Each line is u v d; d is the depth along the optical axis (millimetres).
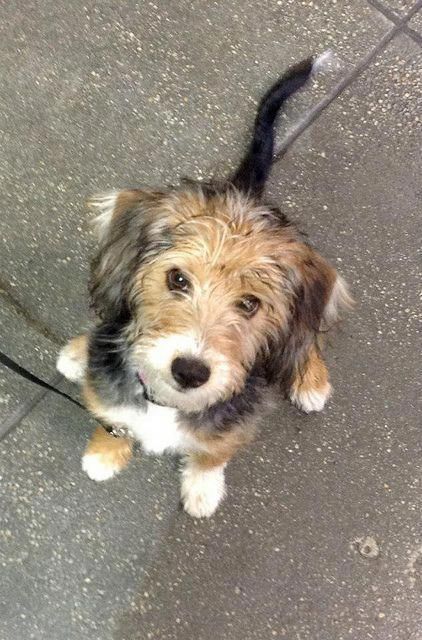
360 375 900
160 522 831
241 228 627
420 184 964
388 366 907
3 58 931
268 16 991
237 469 858
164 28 969
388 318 917
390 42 1002
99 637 792
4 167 896
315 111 965
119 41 958
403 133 976
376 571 853
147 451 824
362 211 943
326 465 874
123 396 710
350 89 979
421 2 1005
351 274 922
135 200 663
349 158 958
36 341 856
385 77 990
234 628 815
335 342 901
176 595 814
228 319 626
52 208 890
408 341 916
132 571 813
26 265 872
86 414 844
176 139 933
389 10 1007
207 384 619
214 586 823
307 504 860
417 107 986
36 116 917
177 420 717
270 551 841
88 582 804
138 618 803
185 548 828
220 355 620
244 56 973
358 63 990
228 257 619
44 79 932
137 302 653
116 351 702
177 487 842
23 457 822
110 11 965
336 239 930
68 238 884
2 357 793
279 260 639
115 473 833
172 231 632
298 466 869
